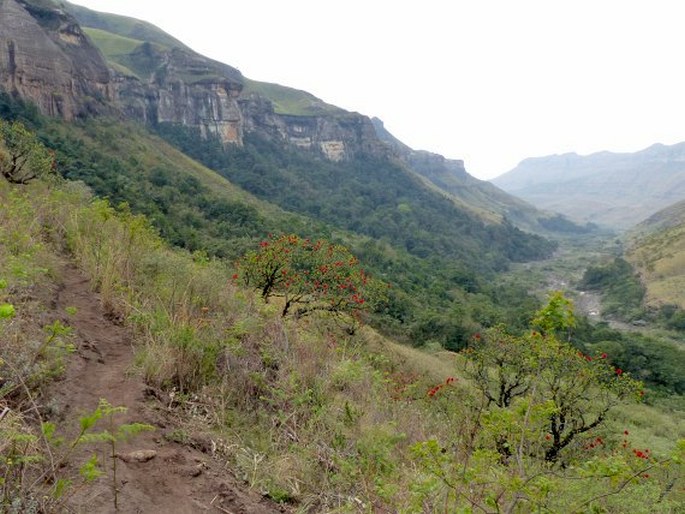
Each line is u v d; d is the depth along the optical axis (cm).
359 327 1022
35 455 246
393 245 10000
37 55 7531
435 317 3528
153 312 580
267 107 16750
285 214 8706
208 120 13362
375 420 503
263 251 1059
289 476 354
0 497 220
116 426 333
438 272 7325
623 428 1415
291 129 17362
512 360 1003
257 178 12181
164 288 655
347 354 724
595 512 341
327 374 568
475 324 3669
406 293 4819
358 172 17625
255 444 385
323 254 1074
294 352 586
